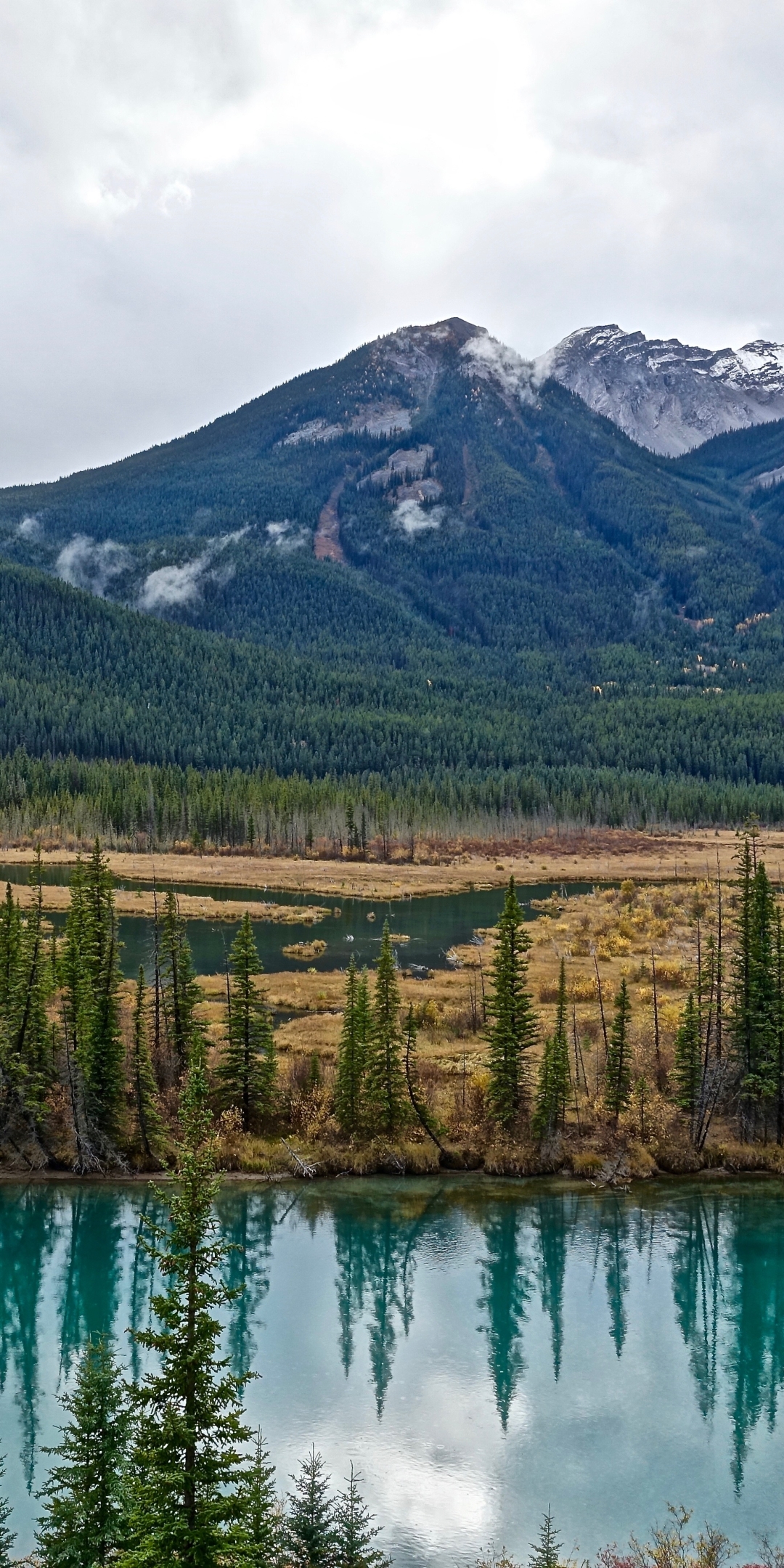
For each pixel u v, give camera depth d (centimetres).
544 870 16525
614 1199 5150
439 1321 4094
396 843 19138
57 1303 4206
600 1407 3519
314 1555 2262
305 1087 5906
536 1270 4506
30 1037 5691
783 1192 5256
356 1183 5303
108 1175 5338
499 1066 5578
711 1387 3662
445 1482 3075
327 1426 3353
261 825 19625
